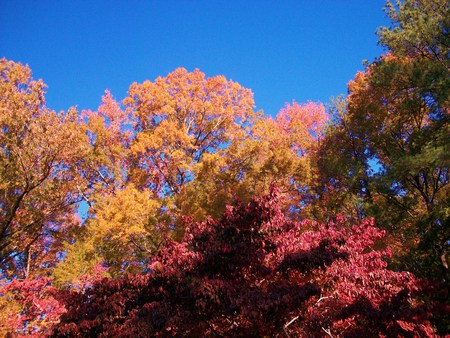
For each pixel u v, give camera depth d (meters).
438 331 6.57
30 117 13.44
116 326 4.95
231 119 21.09
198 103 20.34
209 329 5.14
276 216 6.24
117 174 18.05
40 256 18.84
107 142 19.97
